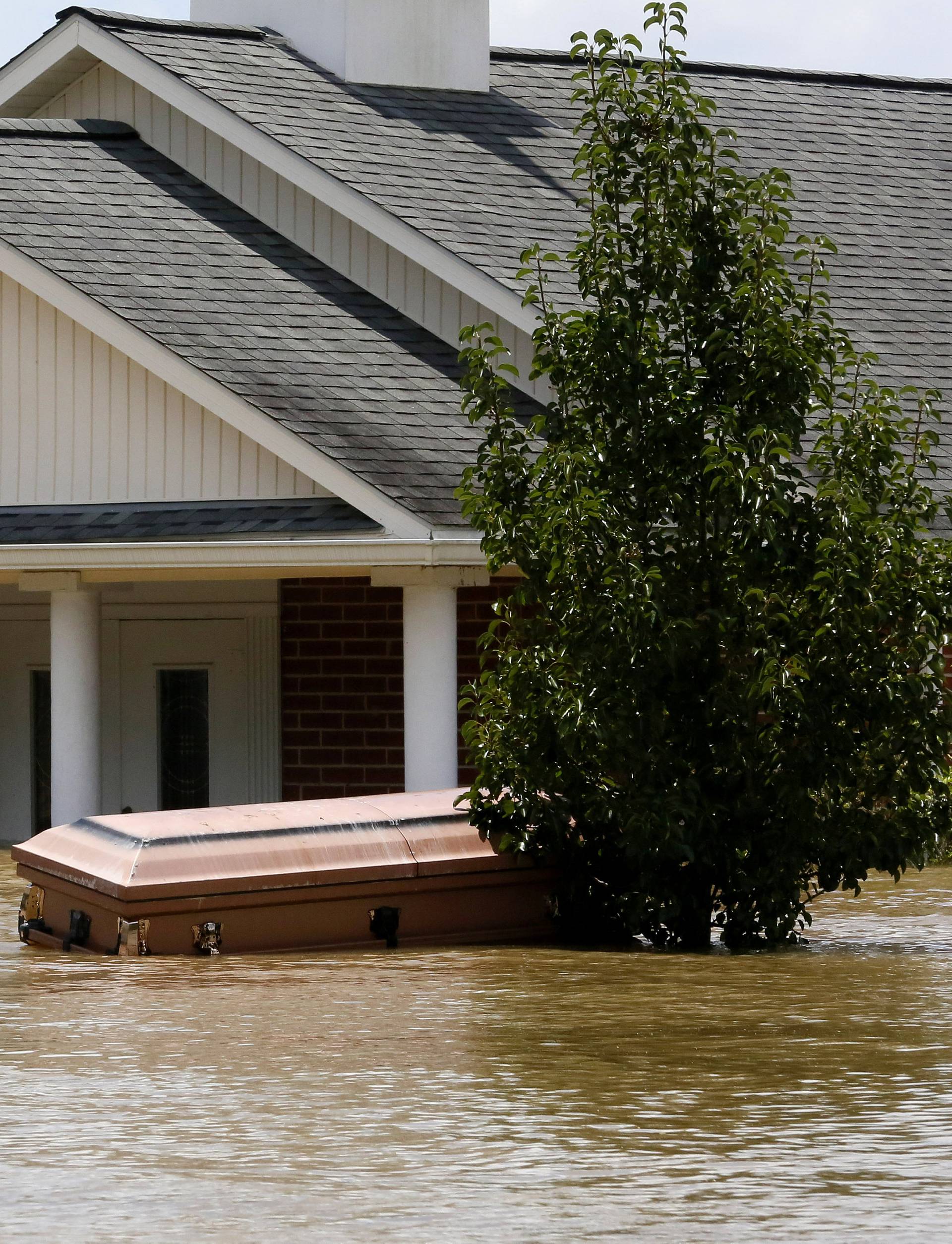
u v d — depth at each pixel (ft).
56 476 109.29
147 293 110.22
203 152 126.21
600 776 79.46
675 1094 50.16
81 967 73.00
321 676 124.57
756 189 78.13
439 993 66.54
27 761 130.93
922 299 127.44
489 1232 38.04
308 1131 46.39
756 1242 37.40
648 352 78.13
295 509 102.12
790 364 76.07
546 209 122.72
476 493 97.81
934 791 78.84
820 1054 55.36
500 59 142.92
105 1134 46.24
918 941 78.84
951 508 78.95
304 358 109.19
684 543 77.36
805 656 75.10
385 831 79.41
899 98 155.22
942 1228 38.32
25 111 137.08
